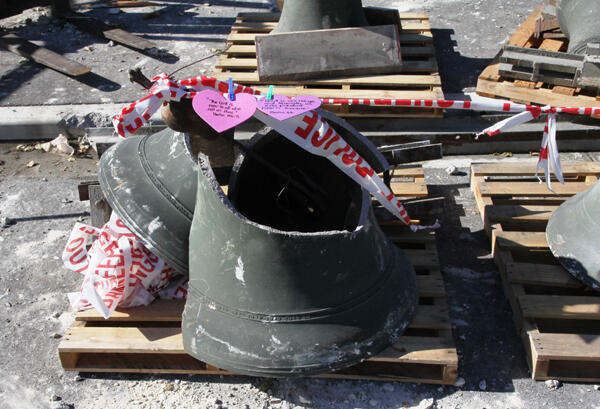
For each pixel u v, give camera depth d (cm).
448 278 286
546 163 243
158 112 360
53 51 466
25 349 264
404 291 249
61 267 300
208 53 458
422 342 242
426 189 309
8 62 452
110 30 486
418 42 411
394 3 524
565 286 267
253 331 229
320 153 232
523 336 252
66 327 272
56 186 349
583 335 243
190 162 249
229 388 246
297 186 260
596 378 242
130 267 251
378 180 243
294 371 228
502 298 275
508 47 358
